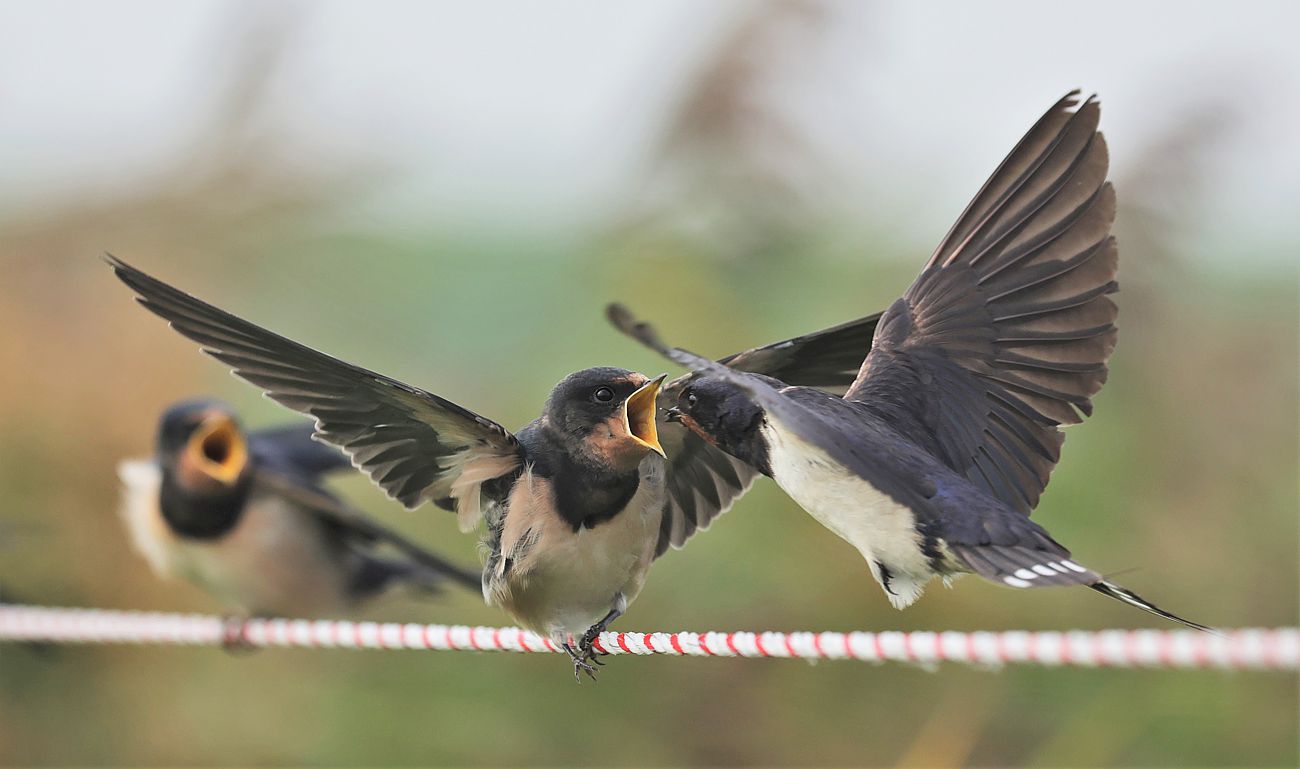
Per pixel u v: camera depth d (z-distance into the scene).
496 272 17.12
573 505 6.49
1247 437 13.73
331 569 11.68
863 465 4.86
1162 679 12.57
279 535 11.28
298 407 6.52
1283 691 12.46
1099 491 13.21
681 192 15.09
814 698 12.85
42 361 14.52
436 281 17.36
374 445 6.66
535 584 6.54
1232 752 12.27
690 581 12.79
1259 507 13.27
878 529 5.51
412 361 16.22
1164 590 12.94
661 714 12.88
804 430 4.75
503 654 13.16
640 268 14.70
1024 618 12.75
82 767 13.05
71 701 13.31
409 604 13.45
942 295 6.30
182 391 14.70
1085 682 12.66
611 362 14.04
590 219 16.33
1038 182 6.18
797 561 12.81
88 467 14.12
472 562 13.13
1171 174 14.19
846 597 12.77
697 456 7.11
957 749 12.40
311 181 17.52
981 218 6.32
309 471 11.66
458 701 12.98
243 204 17.11
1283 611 12.88
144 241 16.50
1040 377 6.02
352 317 16.88
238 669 13.45
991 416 6.04
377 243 18.00
